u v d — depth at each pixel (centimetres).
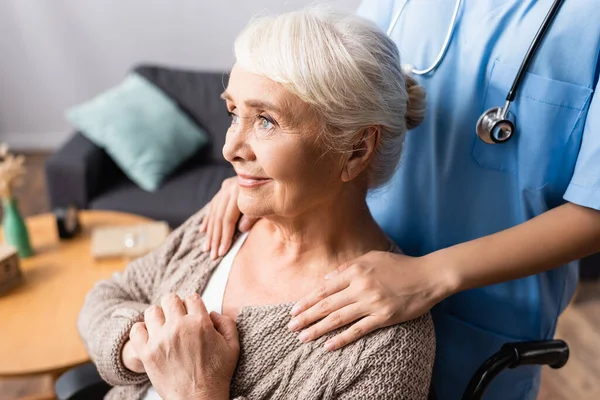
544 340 96
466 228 102
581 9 83
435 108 99
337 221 92
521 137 91
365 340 84
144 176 259
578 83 85
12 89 386
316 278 93
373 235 97
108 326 100
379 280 83
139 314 99
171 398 85
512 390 110
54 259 187
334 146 82
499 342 104
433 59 98
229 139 84
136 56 379
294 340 87
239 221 104
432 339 89
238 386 89
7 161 182
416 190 105
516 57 88
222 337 89
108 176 269
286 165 81
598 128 82
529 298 100
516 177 94
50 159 246
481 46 91
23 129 400
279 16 80
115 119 264
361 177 93
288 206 85
